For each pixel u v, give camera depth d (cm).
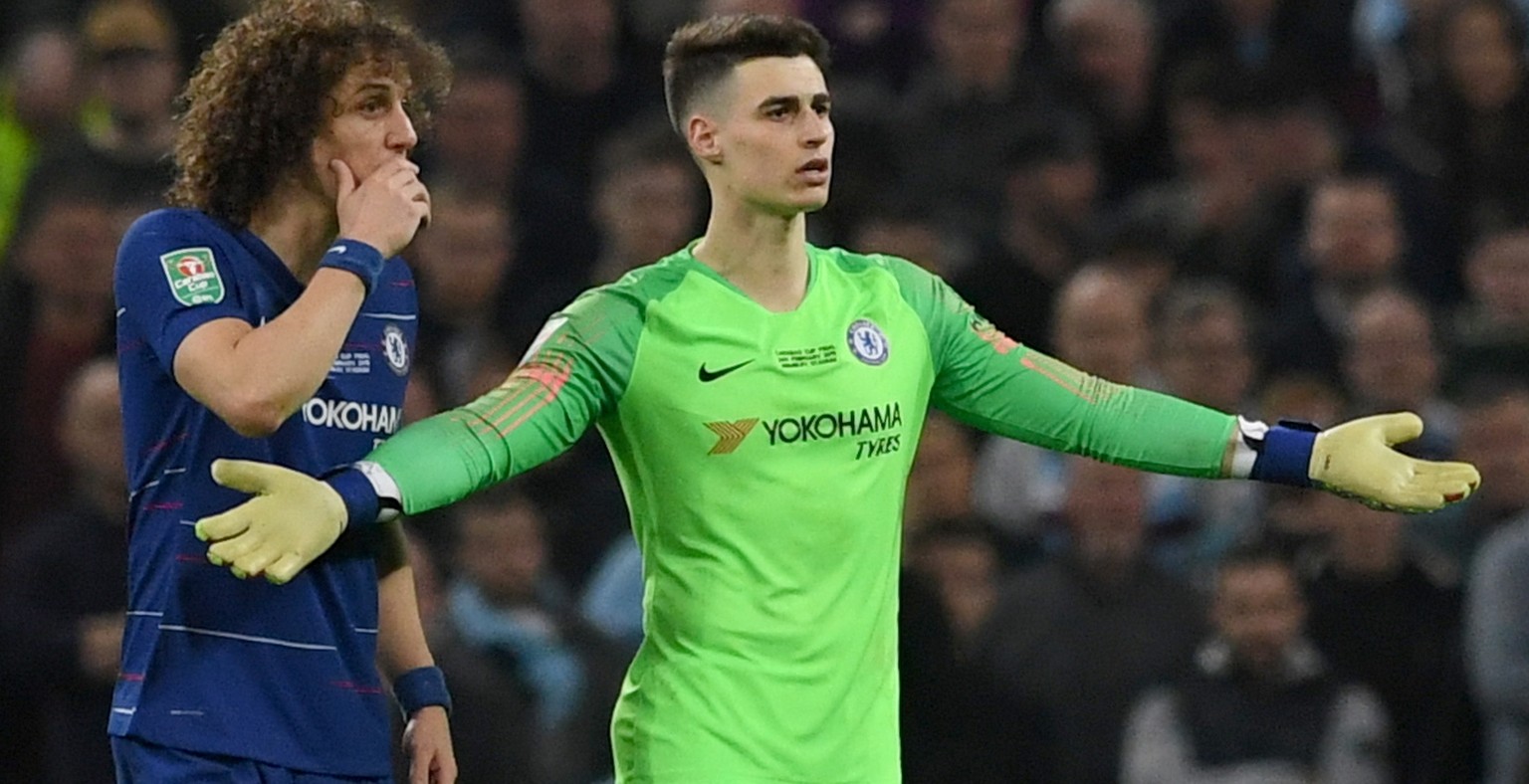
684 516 2064
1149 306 4303
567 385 2023
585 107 4600
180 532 1980
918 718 3359
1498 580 3484
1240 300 4316
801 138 2069
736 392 2055
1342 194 4266
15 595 3334
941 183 4447
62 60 4559
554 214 4362
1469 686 3538
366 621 2044
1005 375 2162
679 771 2052
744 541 2055
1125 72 4716
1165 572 3631
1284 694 3491
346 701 2019
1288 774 3456
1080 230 4434
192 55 4566
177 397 1983
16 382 3934
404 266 2098
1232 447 2148
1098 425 2161
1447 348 4159
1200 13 4866
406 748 2162
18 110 4572
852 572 2072
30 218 4119
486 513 3588
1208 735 3472
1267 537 3709
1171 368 4000
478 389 3847
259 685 1981
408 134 2006
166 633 1983
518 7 4744
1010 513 3938
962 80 4556
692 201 4122
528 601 3603
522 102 4556
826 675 2058
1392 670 3600
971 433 4031
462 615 3572
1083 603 3588
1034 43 4738
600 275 4147
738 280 2095
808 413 2059
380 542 2150
